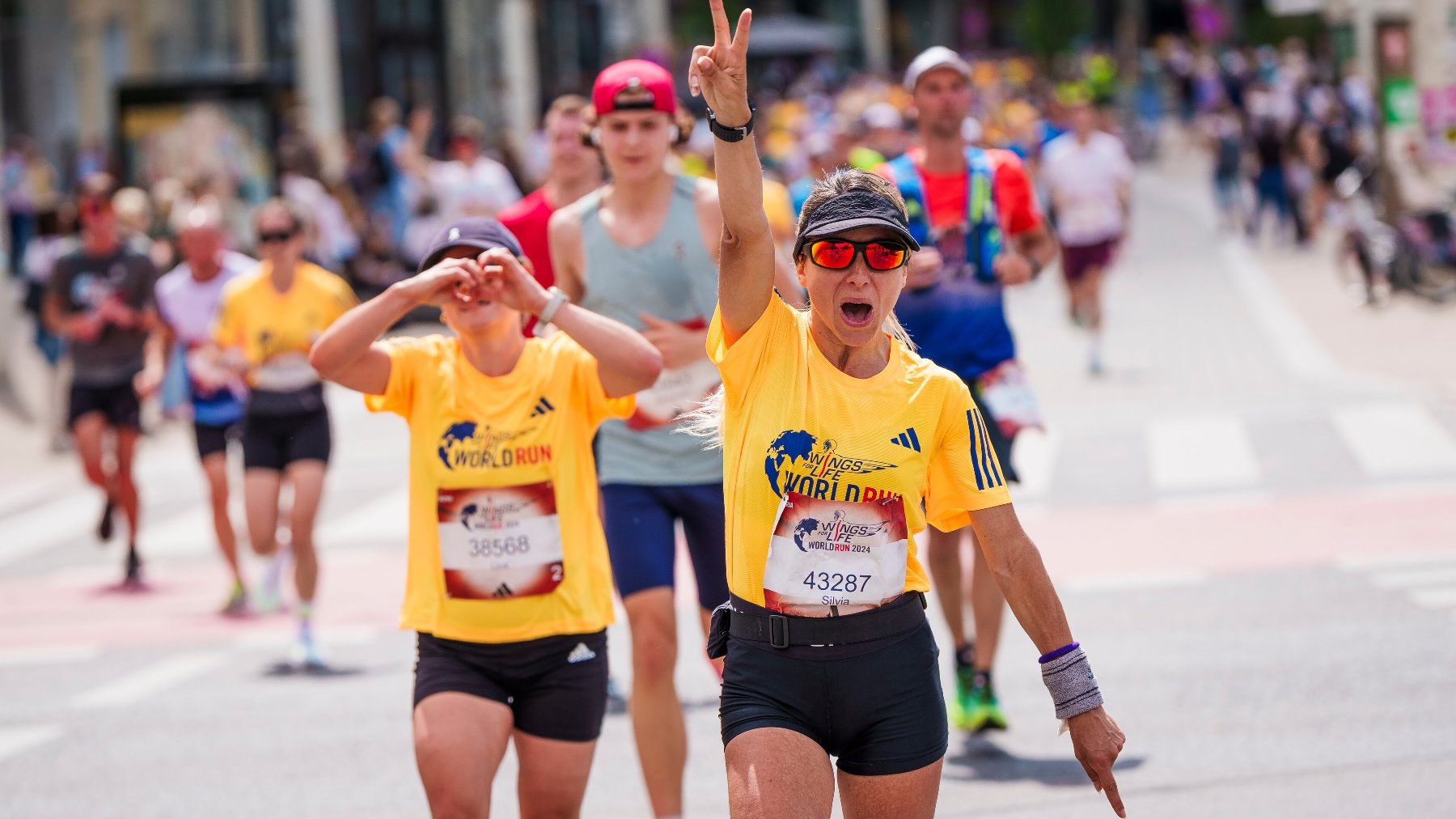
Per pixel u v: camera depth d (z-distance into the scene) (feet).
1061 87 578.66
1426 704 81.35
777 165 373.40
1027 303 277.64
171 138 263.08
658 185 70.44
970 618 98.68
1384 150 238.89
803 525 46.37
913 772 46.52
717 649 48.44
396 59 396.57
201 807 77.30
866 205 45.88
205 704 96.84
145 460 191.93
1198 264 300.61
